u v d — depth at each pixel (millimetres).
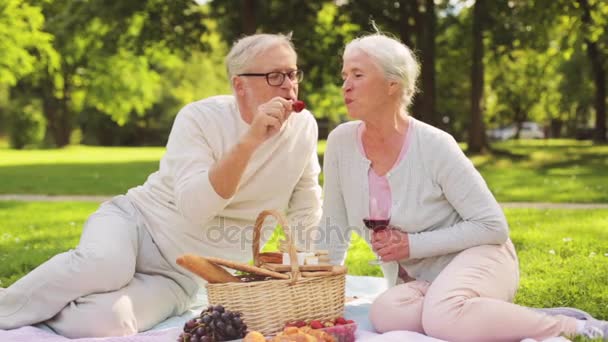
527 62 28422
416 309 3611
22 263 6387
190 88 44594
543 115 47688
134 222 4133
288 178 4152
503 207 10359
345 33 21422
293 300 3590
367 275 5859
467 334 3400
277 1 20562
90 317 3723
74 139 46281
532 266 5742
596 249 6469
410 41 20375
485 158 20703
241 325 3398
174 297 4094
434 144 3793
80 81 34281
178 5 20219
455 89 37375
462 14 23359
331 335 3377
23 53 22719
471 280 3539
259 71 3863
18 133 39281
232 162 3633
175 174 3959
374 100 3746
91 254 3795
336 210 4191
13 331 3678
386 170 3910
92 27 21438
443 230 3725
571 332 3412
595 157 21719
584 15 15320
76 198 13242
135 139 46969
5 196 13641
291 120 4082
